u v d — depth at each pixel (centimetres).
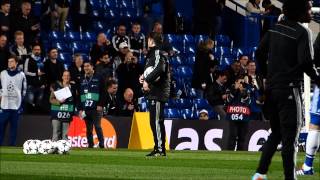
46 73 3309
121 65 3425
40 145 2436
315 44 1614
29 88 3325
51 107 3069
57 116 3059
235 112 3297
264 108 1362
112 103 3291
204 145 3331
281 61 1327
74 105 3081
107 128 3244
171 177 1575
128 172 1711
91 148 3023
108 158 2255
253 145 3347
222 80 3394
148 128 3241
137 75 3431
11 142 3139
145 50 3738
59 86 3050
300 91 1328
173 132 3303
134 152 2669
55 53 3322
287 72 1322
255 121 3353
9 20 3581
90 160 2150
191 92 3850
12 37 3588
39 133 3247
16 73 3112
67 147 2466
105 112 3259
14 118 3127
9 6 3600
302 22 1348
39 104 3319
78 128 3225
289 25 1334
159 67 2297
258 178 1360
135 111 3378
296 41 1318
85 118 3094
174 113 3738
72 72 3155
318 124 1733
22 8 3600
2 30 3569
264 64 1383
